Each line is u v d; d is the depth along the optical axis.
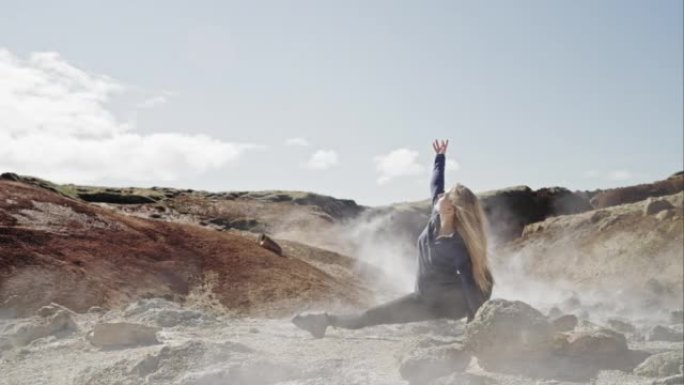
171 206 59.50
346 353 6.04
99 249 18.53
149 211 55.59
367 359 5.71
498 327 5.13
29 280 14.55
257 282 20.64
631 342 7.79
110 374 5.34
